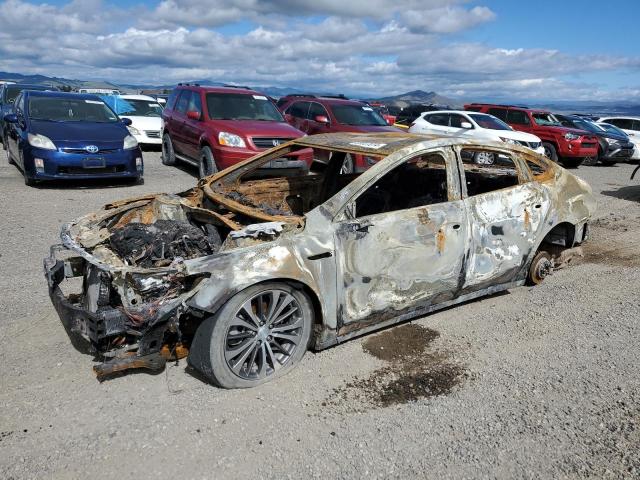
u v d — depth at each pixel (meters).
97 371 3.00
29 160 8.92
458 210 4.17
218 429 2.99
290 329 3.50
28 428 2.94
